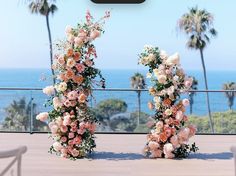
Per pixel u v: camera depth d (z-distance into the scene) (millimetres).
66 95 6832
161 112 6938
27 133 9148
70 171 6023
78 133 6742
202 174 5934
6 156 3297
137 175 5855
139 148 7656
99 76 6965
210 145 7984
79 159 6746
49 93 6883
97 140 8391
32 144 7863
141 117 9133
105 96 9094
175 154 6938
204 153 7270
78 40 6738
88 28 6855
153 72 6980
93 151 7340
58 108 6832
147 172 6012
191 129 6980
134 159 6789
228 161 6684
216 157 6965
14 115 9211
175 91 6902
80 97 6691
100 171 6039
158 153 6895
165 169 6184
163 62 6934
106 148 7625
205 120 9156
